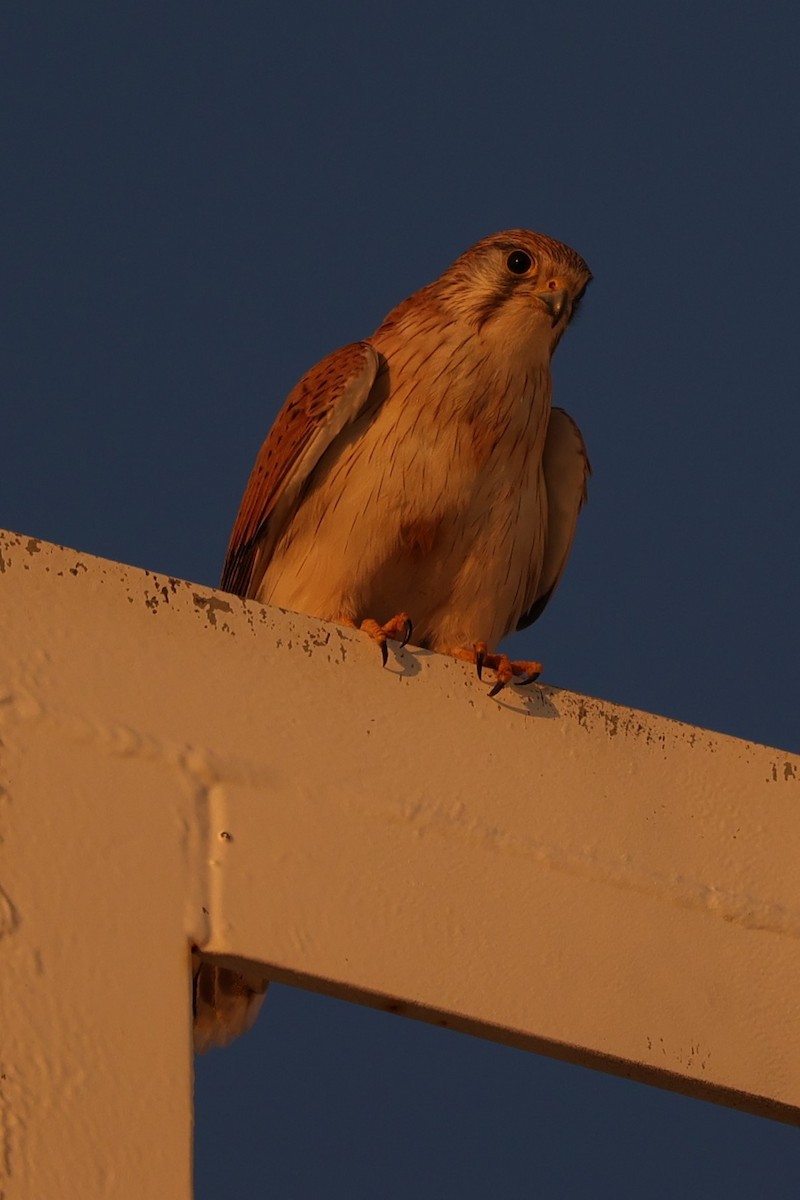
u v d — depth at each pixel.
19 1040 7.03
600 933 8.78
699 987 8.86
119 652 8.28
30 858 7.53
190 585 8.64
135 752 8.02
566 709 9.35
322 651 8.86
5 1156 6.73
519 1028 8.32
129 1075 7.09
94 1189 6.77
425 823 8.62
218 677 8.49
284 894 8.05
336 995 8.11
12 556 8.27
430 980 8.23
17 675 7.98
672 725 9.59
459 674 9.19
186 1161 6.94
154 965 7.45
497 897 8.61
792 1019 8.98
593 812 9.12
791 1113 8.83
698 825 9.35
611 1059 8.50
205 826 8.02
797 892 9.36
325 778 8.48
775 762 9.73
